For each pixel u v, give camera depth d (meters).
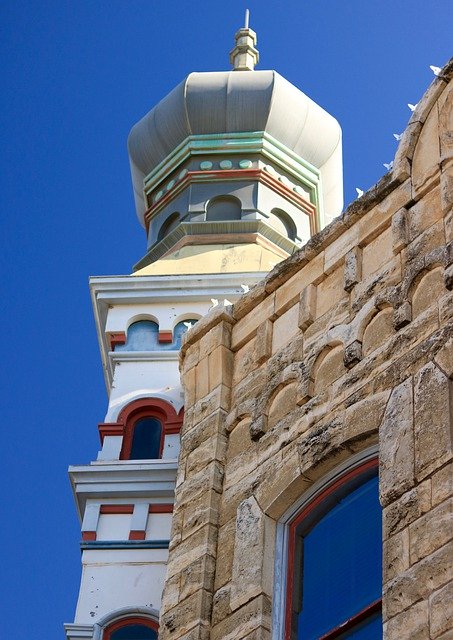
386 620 16.48
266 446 20.20
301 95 35.75
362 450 18.83
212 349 22.02
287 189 34.25
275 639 18.52
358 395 19.05
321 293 20.88
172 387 28.09
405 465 17.55
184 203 33.66
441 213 19.56
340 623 18.12
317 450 19.16
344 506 18.95
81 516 26.34
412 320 18.95
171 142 35.41
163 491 25.95
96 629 24.28
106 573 25.08
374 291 19.83
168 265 30.78
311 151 35.38
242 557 19.34
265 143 34.72
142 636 24.33
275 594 18.88
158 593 24.70
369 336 19.50
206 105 35.09
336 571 18.58
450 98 20.33
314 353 20.22
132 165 36.25
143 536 25.50
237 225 32.41
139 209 35.97
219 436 21.03
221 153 34.59
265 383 20.92
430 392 17.91
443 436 17.41
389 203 20.41
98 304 29.77
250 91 35.25
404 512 17.17
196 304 29.58
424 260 19.16
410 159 20.42
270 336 21.36
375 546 18.33
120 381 28.39
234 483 20.39
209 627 19.22
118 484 26.08
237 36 38.06
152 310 29.55
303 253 21.33
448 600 16.06
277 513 19.47
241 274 29.77
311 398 19.89
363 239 20.56
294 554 19.11
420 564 16.59
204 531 20.11
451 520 16.64
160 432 27.52
